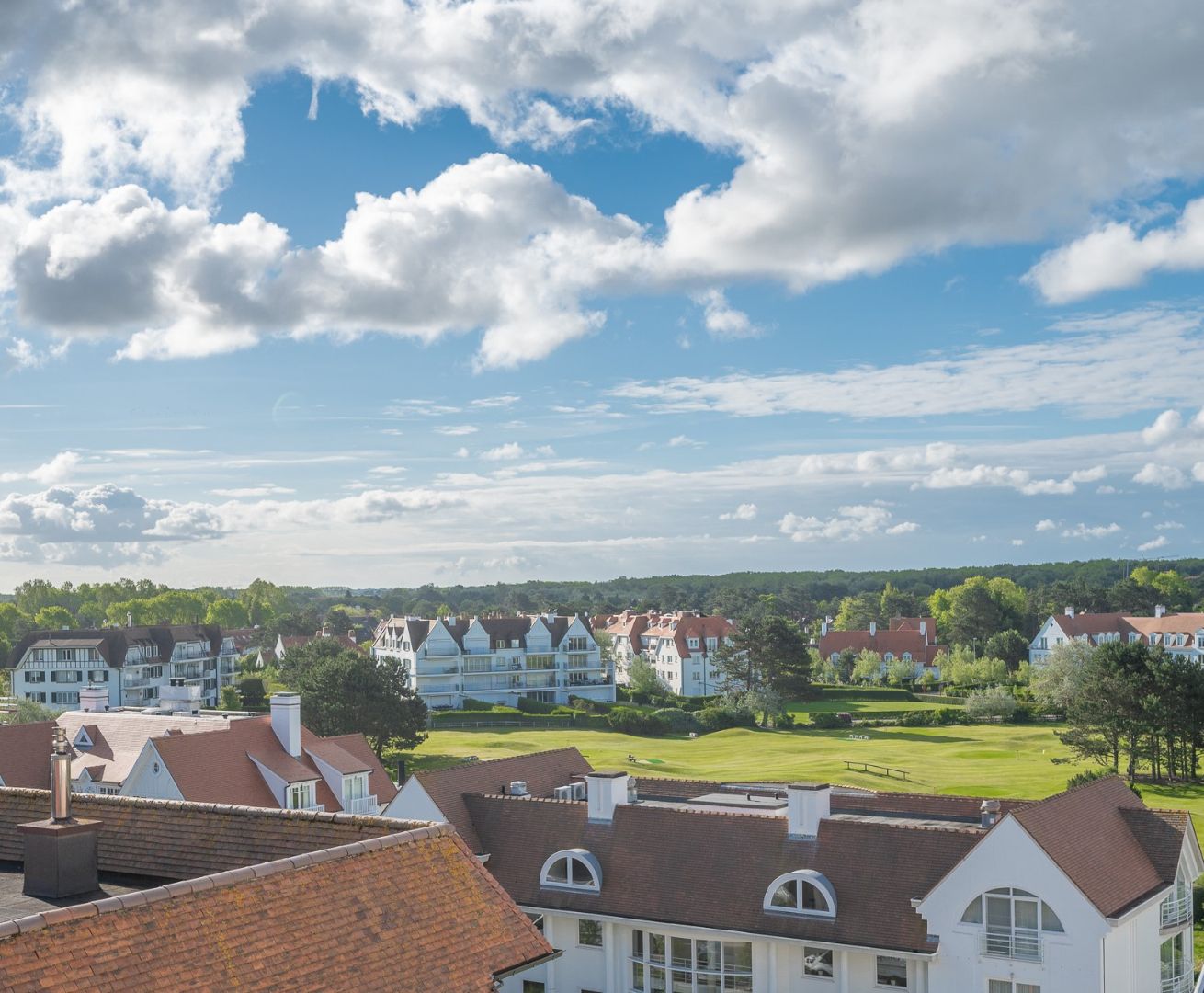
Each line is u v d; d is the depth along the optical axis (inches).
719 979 1537.9
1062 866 1366.9
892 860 1521.9
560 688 6643.7
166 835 887.1
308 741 2472.9
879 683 7214.6
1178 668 3656.5
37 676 5570.9
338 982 688.4
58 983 592.7
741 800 1943.9
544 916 1652.3
